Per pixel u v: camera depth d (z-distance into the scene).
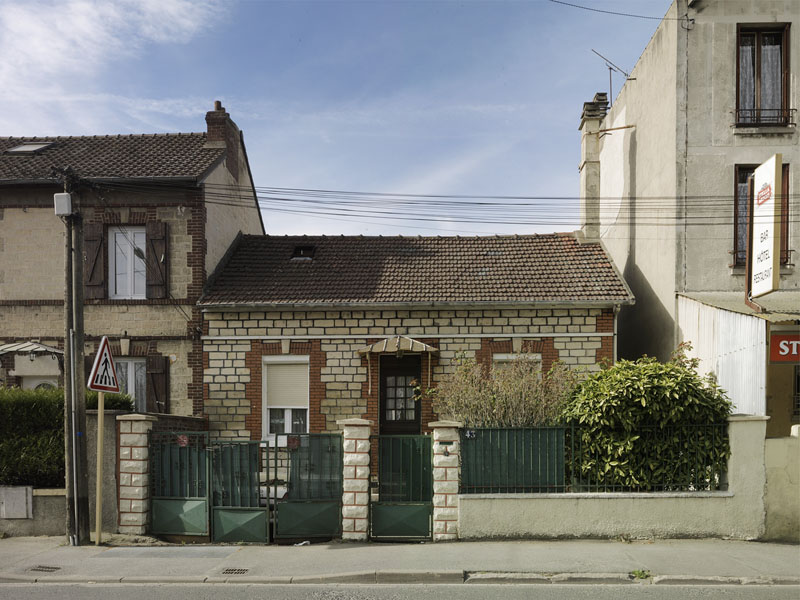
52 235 15.15
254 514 9.73
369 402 14.35
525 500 9.38
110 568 8.37
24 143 17.58
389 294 14.62
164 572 8.18
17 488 10.27
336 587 7.63
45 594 7.43
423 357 14.38
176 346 14.70
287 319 14.59
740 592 7.29
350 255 16.59
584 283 14.85
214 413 14.50
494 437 9.60
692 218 14.32
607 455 9.51
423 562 8.31
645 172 16.50
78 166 15.67
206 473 9.98
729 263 14.16
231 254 16.77
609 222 19.97
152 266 14.89
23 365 14.73
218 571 8.20
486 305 14.20
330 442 9.76
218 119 16.66
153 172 15.09
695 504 9.34
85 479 9.80
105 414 10.11
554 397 10.53
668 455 9.52
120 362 14.99
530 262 16.05
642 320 16.62
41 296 15.09
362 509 9.54
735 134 14.30
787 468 9.38
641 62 16.81
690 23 14.38
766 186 11.35
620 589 7.43
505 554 8.62
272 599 7.18
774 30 14.42
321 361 14.51
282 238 17.56
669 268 14.70
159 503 10.00
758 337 11.09
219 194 16.19
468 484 9.55
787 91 14.21
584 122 17.45
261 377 14.52
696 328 13.51
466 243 17.16
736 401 11.82
